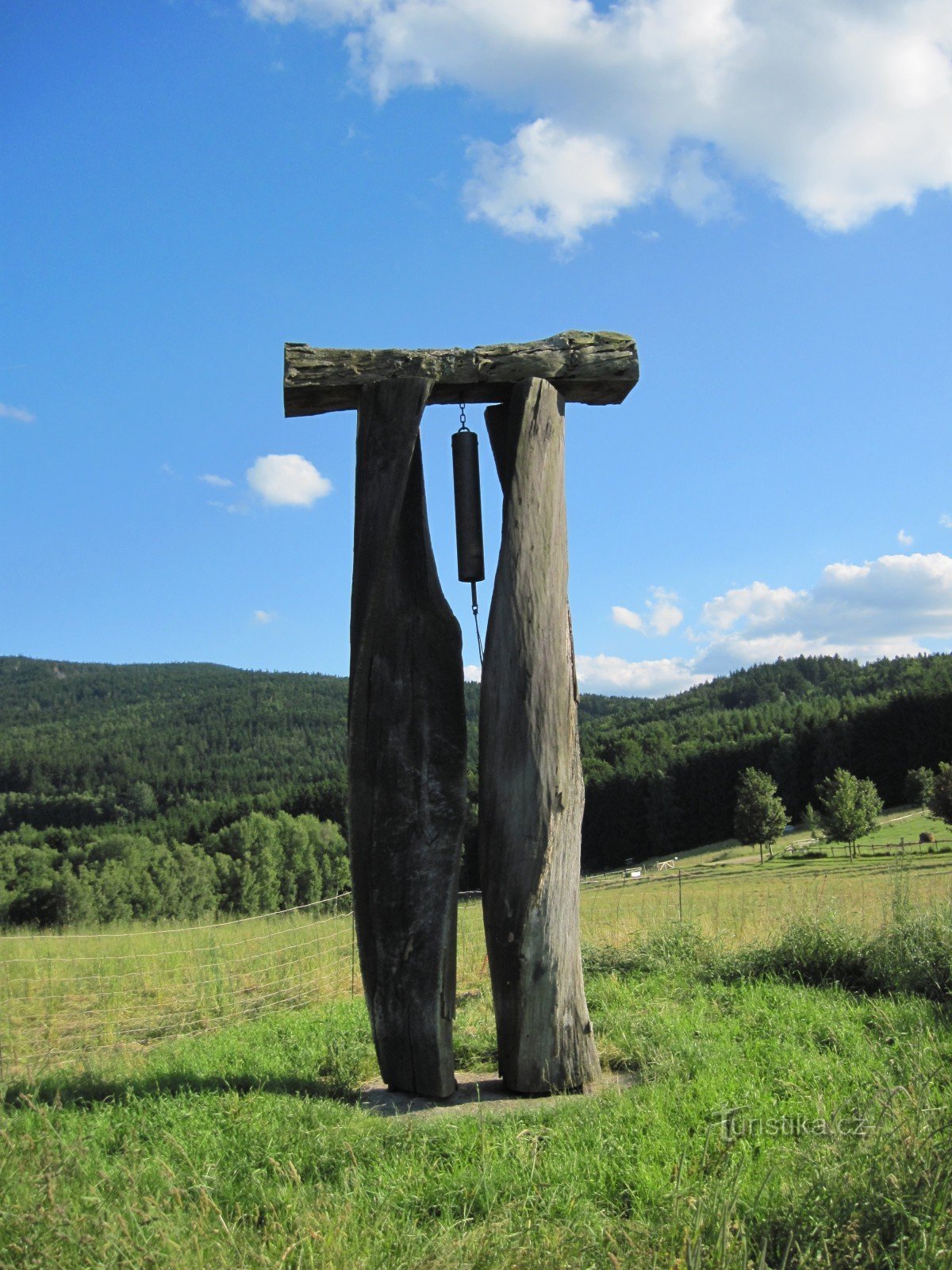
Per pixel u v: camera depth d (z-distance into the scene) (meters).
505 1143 4.34
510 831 5.84
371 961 5.93
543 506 6.24
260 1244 3.24
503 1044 5.83
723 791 71.00
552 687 6.01
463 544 6.80
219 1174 4.11
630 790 74.62
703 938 10.34
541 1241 3.19
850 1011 6.76
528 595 6.10
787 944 8.86
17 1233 3.27
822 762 68.88
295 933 13.88
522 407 6.32
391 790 6.07
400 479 6.12
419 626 6.30
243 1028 8.05
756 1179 3.66
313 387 6.30
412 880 5.97
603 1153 4.18
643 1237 3.16
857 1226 3.01
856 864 34.16
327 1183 4.05
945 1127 3.48
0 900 42.00
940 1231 2.98
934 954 7.72
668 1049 5.96
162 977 10.62
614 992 8.03
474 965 11.02
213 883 49.78
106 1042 8.05
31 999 9.49
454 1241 3.24
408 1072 5.75
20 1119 4.79
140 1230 3.19
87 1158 4.07
